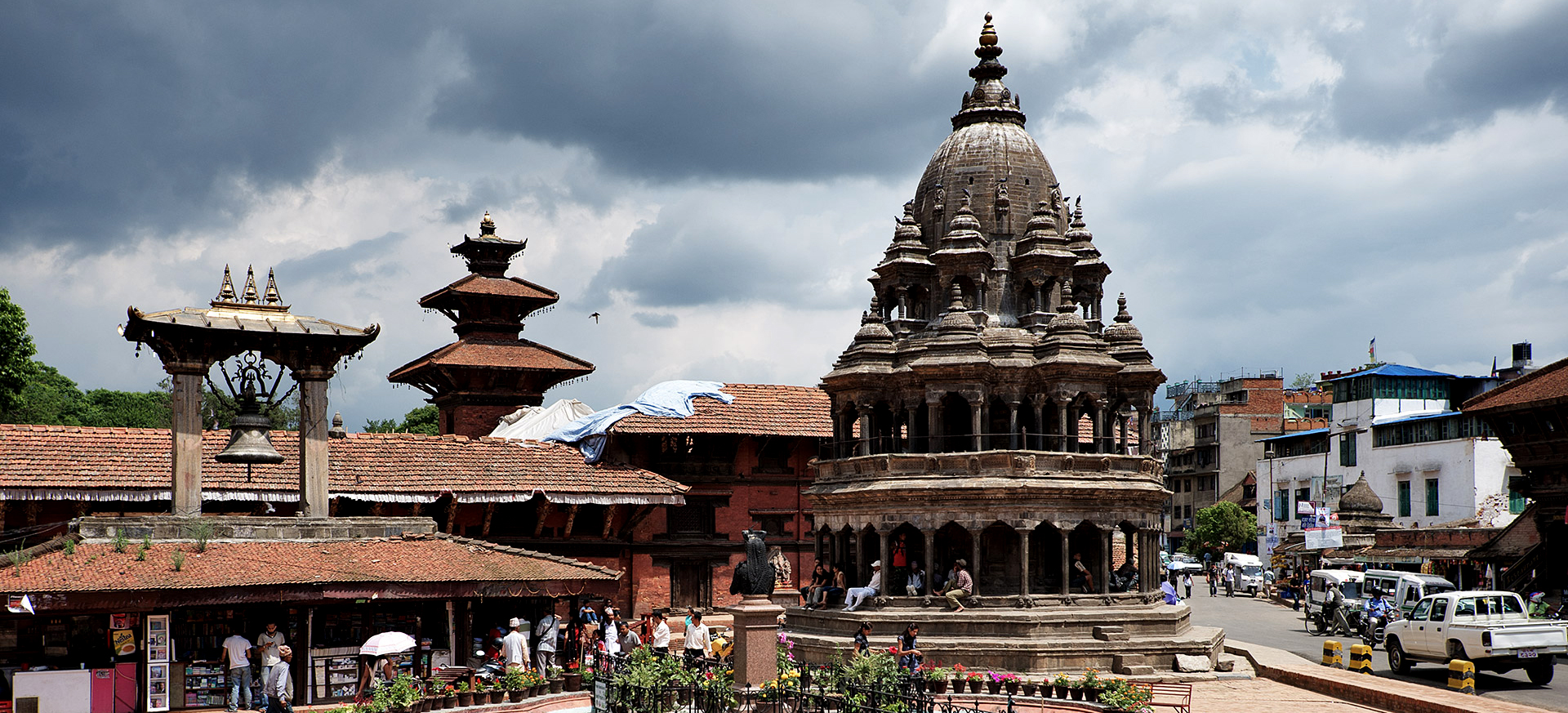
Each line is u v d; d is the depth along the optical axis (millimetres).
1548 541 59594
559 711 35875
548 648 40281
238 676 34375
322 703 36188
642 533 57812
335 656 37125
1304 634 56750
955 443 49594
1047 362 47719
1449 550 70625
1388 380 97125
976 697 37656
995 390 48219
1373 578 56469
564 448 57062
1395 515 92188
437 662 39281
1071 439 48719
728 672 34844
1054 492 46156
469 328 66250
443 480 51812
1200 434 132375
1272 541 109000
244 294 39688
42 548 35000
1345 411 99562
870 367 49344
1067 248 51250
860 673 33875
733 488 60500
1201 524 116312
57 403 91312
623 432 57312
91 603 32656
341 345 40250
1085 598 46438
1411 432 91250
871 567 50375
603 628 45969
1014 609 45562
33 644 35312
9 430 46469
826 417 62250
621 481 55281
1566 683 39469
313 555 37750
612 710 32281
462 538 41562
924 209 53156
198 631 36750
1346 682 38594
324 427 40406
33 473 44281
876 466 48125
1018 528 46125
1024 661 44031
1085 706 35781
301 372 40000
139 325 36812
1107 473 47875
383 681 34844
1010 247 51312
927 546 46719
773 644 34375
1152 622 46062
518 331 67000
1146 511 48625
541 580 39438
